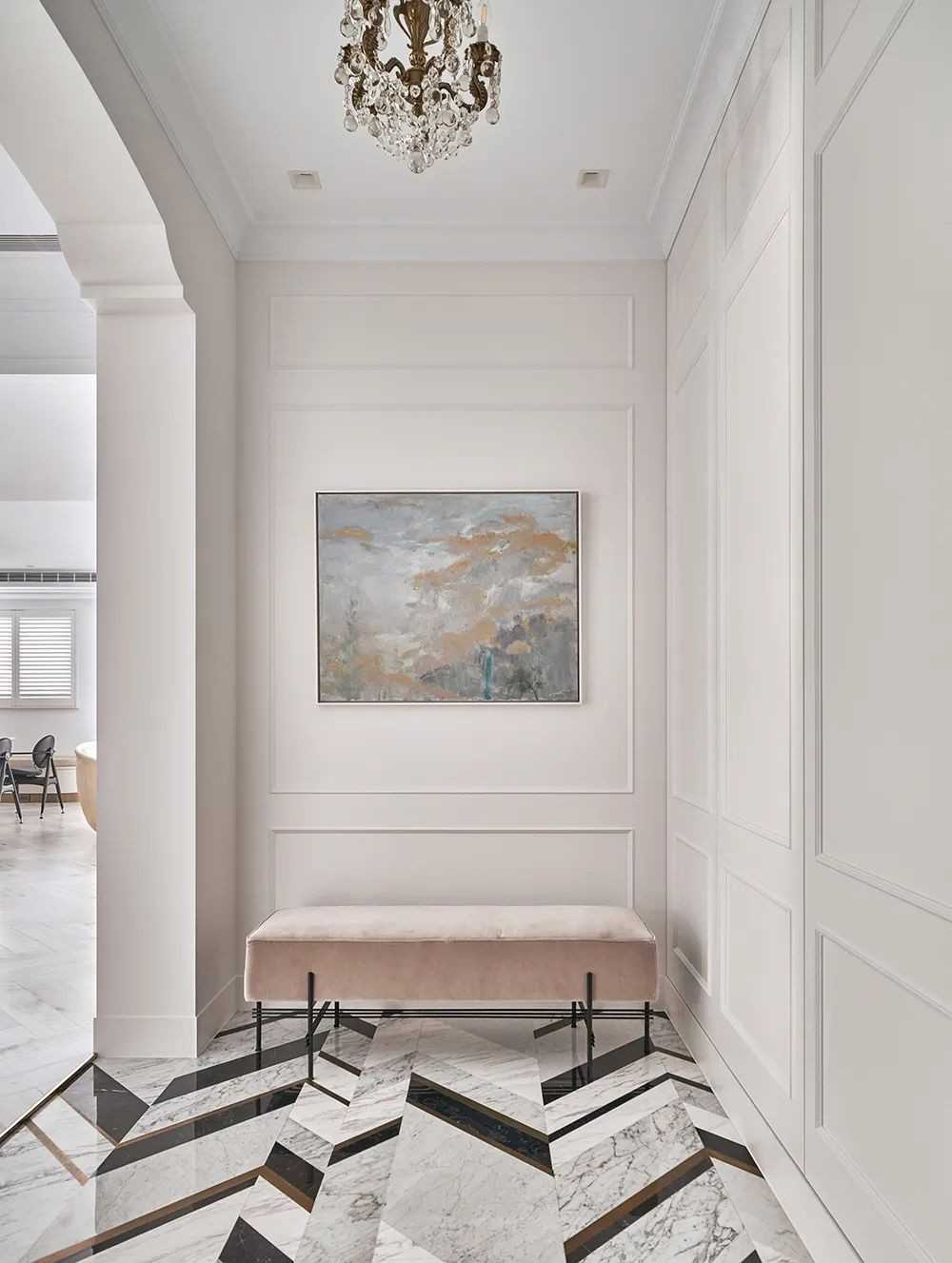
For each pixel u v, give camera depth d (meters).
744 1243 2.26
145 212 3.07
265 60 2.98
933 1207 1.63
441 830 4.08
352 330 4.14
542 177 3.75
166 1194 2.47
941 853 1.60
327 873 4.08
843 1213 2.01
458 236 4.11
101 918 3.46
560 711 4.10
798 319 2.35
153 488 3.50
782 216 2.49
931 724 1.64
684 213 3.76
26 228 4.37
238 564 4.10
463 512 4.12
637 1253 2.21
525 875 4.09
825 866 2.14
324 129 3.40
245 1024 3.81
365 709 4.10
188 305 3.41
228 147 3.51
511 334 4.15
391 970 3.42
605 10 2.76
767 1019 2.62
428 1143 2.76
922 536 1.67
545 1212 2.39
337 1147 2.74
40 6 2.15
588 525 4.14
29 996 4.11
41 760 10.23
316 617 4.11
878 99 1.86
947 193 1.58
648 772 4.09
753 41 2.72
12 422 6.04
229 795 3.96
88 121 2.62
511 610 4.10
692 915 3.60
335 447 4.13
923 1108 1.67
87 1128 2.86
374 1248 2.23
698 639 3.53
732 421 3.02
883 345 1.84
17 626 11.78
